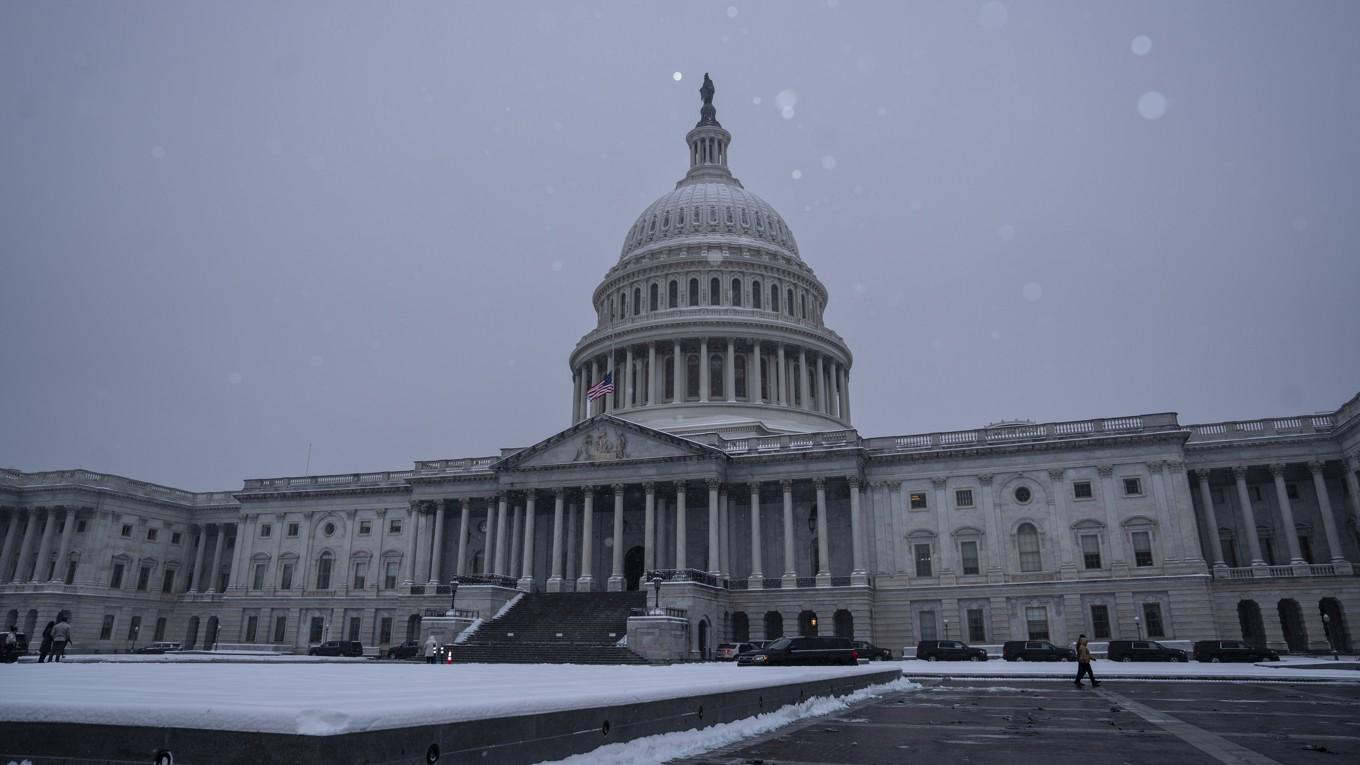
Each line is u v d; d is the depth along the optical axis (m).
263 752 10.13
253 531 97.06
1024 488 73.62
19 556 94.81
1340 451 69.38
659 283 102.88
